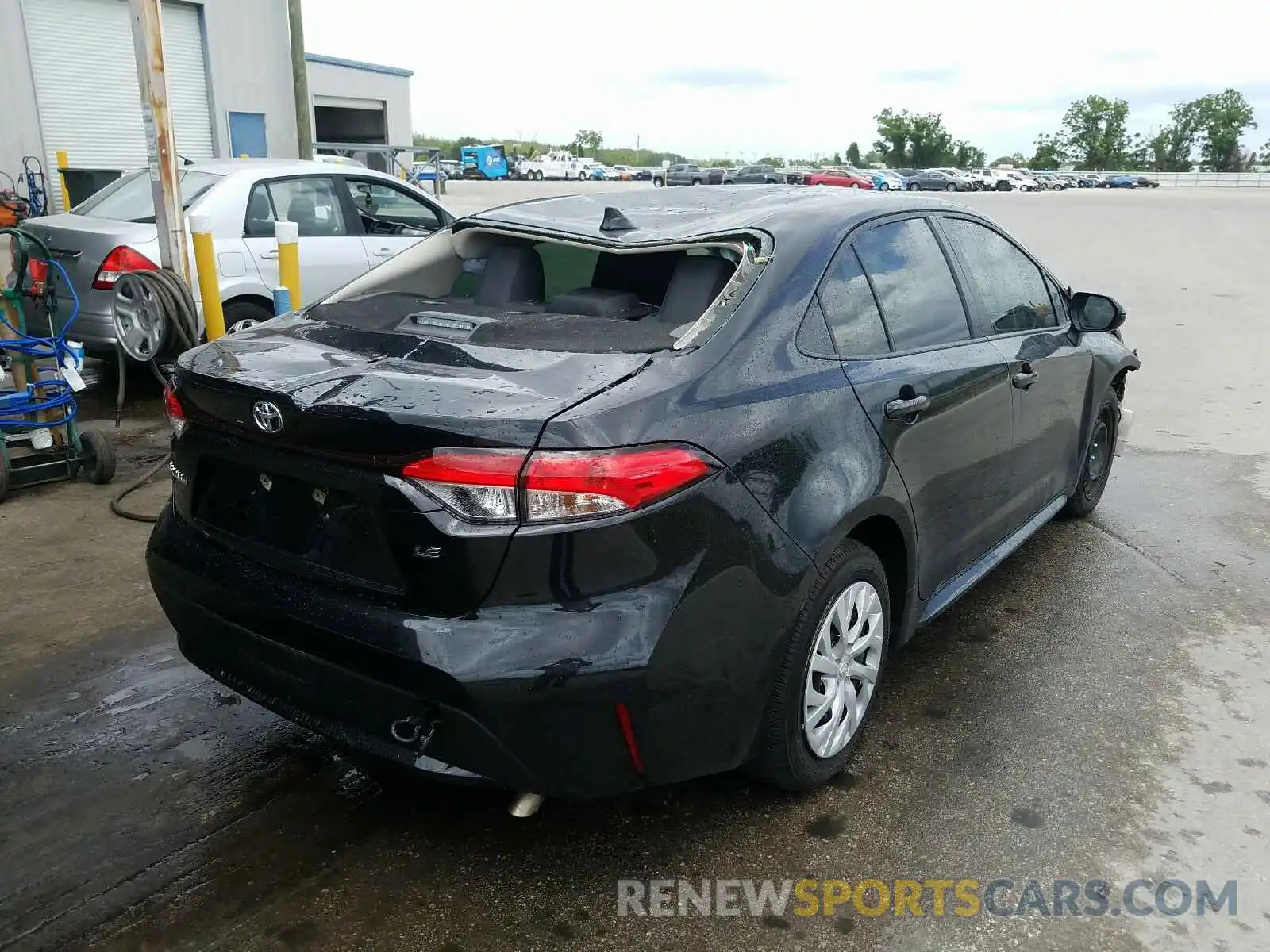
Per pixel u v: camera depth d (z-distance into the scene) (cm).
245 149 2012
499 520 221
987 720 338
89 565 450
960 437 336
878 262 324
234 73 1958
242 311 746
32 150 1681
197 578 271
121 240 677
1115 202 4328
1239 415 750
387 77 3147
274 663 254
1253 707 349
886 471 292
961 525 353
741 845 276
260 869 265
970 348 354
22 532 484
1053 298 444
